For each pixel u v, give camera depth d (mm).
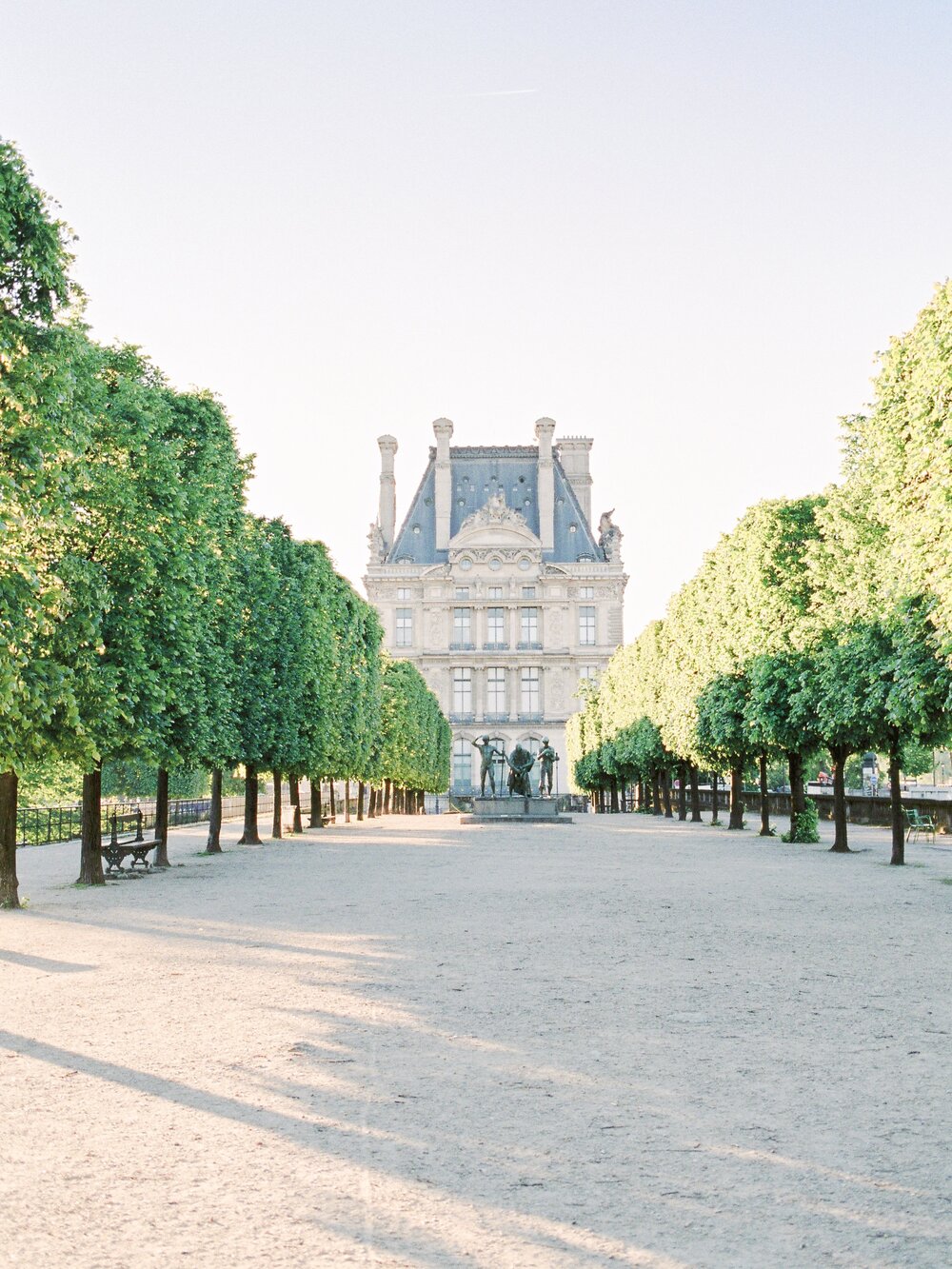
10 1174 7559
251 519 39188
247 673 38844
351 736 60281
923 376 23406
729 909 22000
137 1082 9711
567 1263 6191
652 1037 11344
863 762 90312
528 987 13906
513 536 138250
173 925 19719
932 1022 12000
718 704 45500
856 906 22406
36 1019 12180
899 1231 6637
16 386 17766
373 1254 6297
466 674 137750
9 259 18328
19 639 17969
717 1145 8125
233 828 62906
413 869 32188
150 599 26188
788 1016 12312
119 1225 6703
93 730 23062
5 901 22469
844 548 32531
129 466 25734
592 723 98812
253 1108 8984
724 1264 6195
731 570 43625
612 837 50031
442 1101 9156
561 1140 8219
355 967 15328
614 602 137500
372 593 138625
